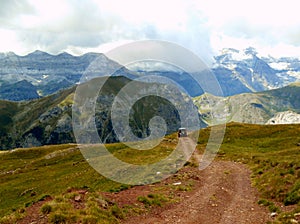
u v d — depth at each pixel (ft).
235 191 92.07
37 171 221.66
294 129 260.83
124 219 62.85
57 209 59.26
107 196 74.43
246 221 65.26
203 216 67.56
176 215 67.87
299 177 87.35
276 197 80.43
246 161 150.71
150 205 73.20
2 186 185.37
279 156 153.58
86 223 55.62
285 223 60.29
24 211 62.80
